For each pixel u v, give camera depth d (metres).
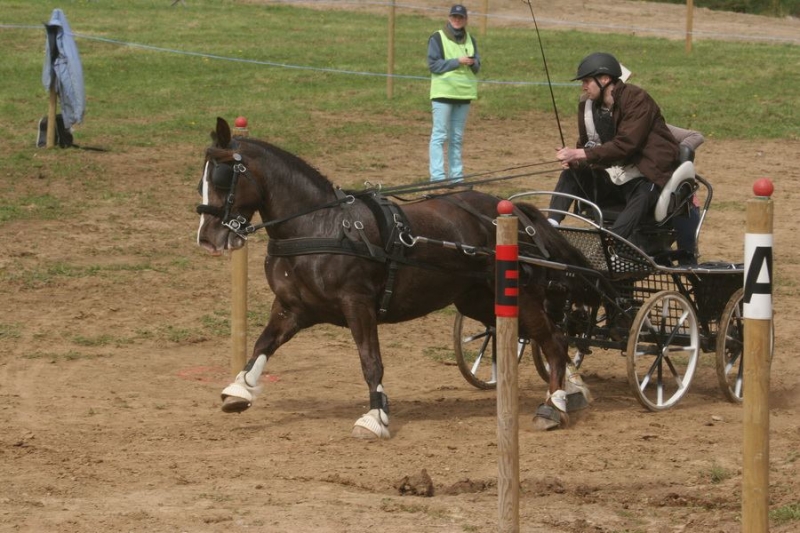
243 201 10.93
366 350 11.12
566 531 8.55
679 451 10.75
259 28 41.09
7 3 42.62
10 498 9.08
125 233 20.38
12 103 29.11
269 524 8.49
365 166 24.92
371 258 11.01
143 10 43.72
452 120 22.50
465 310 12.42
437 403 12.77
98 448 10.76
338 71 32.66
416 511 8.87
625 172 12.55
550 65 36.12
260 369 11.57
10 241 19.47
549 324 11.90
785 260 20.31
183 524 8.47
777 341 15.88
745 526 7.30
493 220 11.76
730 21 50.75
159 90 31.34
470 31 42.88
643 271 12.34
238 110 29.42
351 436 11.21
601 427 11.79
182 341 15.38
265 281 18.28
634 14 50.03
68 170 23.69
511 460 7.60
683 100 31.89
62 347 14.85
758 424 7.24
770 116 30.81
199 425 11.66
